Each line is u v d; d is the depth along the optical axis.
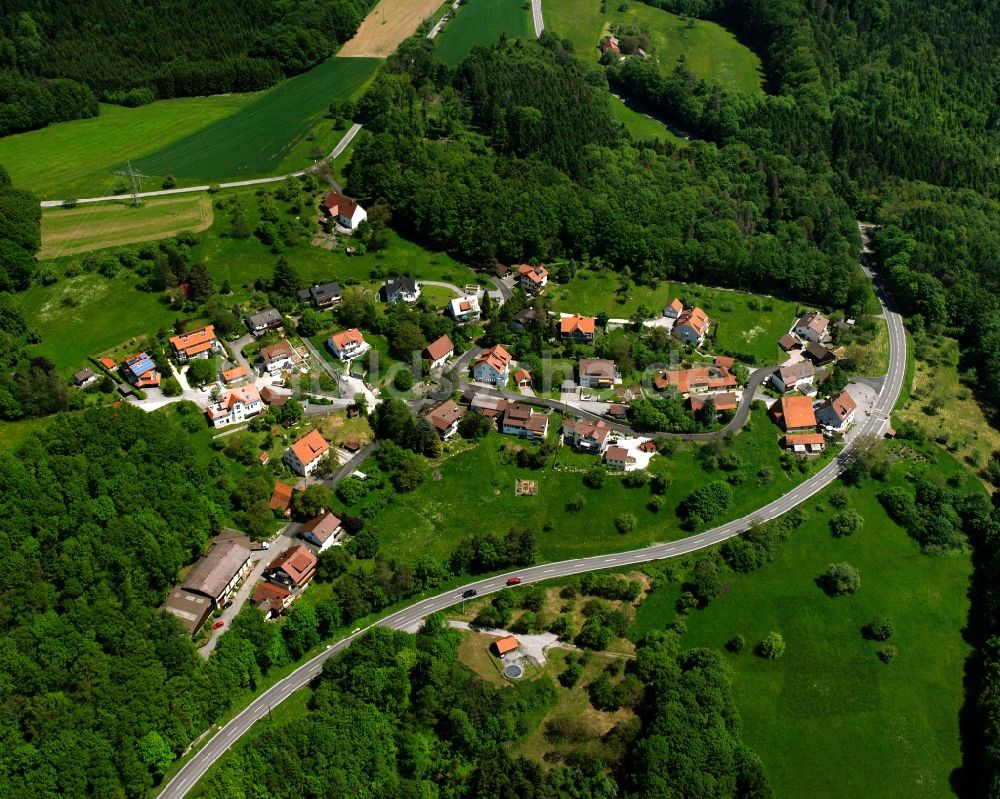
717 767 153.25
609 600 187.38
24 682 143.50
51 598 156.25
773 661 179.62
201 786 146.12
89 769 136.75
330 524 187.25
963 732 170.88
